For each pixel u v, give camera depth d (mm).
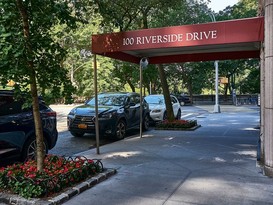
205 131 12867
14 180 5039
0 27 4613
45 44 5125
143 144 9695
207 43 7082
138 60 11188
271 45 5676
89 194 5062
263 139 6734
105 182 5664
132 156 7863
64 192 4930
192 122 14078
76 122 11211
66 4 5352
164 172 6305
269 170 5930
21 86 5148
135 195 4996
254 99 41469
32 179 4918
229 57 10820
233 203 4617
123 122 11586
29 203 4570
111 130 10938
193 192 5098
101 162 6762
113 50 8031
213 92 65625
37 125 5457
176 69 41562
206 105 40531
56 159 6242
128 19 12562
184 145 9438
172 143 9828
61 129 14836
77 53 33625
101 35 8148
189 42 7258
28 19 5039
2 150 6730
